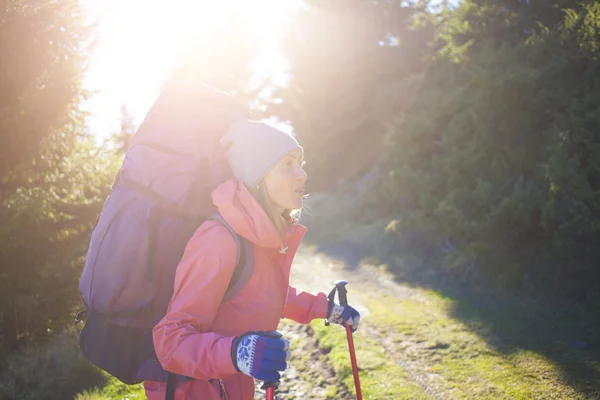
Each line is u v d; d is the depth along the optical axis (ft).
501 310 19.03
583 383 12.71
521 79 24.31
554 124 21.40
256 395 13.87
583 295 18.71
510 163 24.75
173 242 5.87
